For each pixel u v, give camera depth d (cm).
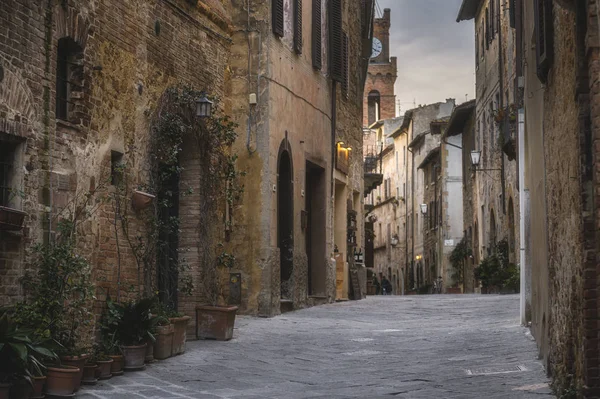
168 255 1554
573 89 880
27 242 1058
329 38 2572
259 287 1989
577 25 847
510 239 3328
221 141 1670
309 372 1244
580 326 874
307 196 2505
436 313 2148
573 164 896
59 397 960
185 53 1571
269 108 2016
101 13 1260
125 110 1334
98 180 1244
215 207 1683
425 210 5741
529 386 1049
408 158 6612
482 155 4084
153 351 1276
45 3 1102
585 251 841
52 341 980
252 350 1427
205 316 1528
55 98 1120
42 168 1093
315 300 2403
